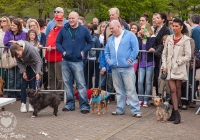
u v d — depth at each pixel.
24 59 9.35
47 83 11.75
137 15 30.27
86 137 7.68
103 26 11.92
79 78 9.75
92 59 11.36
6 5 27.47
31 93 9.17
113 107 10.52
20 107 10.36
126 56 9.24
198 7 31.89
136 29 11.13
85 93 9.79
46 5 27.44
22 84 9.73
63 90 11.17
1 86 10.11
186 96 10.31
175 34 9.01
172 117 9.07
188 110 10.31
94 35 11.44
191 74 10.43
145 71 10.59
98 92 9.45
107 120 9.04
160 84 10.20
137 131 8.16
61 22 11.04
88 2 30.58
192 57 9.96
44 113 9.70
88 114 9.64
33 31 10.73
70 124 8.64
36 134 7.81
